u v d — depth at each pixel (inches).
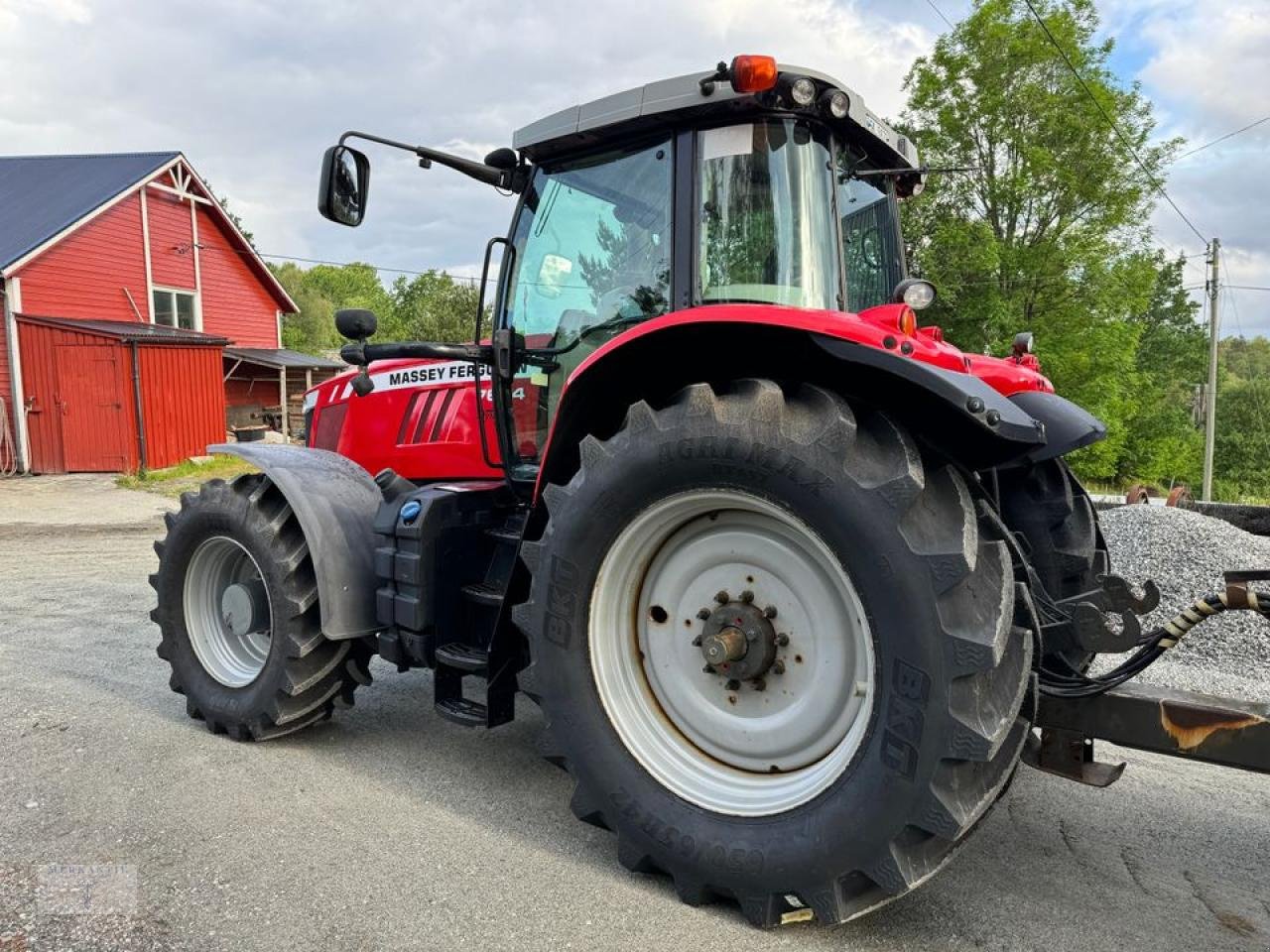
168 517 150.7
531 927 88.4
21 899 92.2
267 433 765.3
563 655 98.9
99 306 673.0
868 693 83.6
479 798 120.0
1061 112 880.3
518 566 111.9
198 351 645.3
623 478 94.3
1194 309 1914.4
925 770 77.8
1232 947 86.3
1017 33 880.9
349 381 181.6
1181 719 86.9
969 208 924.6
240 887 95.4
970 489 92.3
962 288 861.8
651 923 89.2
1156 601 90.7
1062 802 120.3
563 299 127.5
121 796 118.2
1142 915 91.9
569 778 127.3
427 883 96.9
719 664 94.0
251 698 137.0
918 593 78.4
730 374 100.7
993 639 76.2
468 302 1176.2
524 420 134.2
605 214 121.0
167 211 736.3
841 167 116.3
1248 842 109.1
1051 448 116.0
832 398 87.0
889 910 92.3
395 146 125.8
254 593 138.9
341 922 89.0
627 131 115.3
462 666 118.3
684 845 91.0
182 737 141.3
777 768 94.2
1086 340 890.7
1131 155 888.9
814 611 91.1
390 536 129.1
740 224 108.2
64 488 541.3
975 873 100.7
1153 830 112.3
